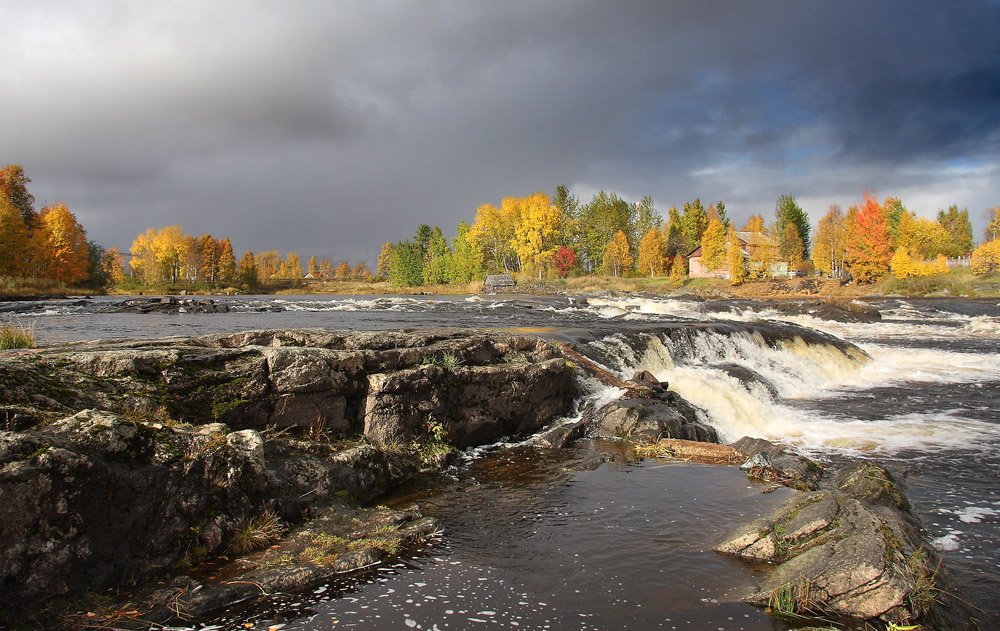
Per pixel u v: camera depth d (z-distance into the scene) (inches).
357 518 254.7
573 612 188.1
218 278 4596.5
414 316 1301.7
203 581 197.2
